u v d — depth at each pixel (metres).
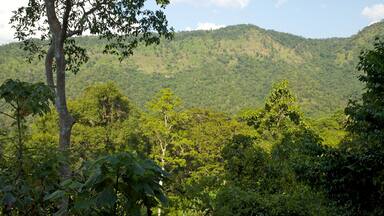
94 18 13.59
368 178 9.62
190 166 47.19
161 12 13.65
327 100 170.38
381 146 9.45
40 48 14.91
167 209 3.62
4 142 2.92
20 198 2.54
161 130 39.62
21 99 2.76
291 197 9.30
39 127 41.41
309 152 10.66
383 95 10.35
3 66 163.75
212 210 4.51
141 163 1.92
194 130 48.66
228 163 11.70
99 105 49.16
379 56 10.17
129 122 46.53
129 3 13.12
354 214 9.88
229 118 58.44
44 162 2.75
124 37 14.14
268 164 11.33
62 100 11.88
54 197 2.14
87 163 2.29
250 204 8.13
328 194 10.23
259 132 37.75
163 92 40.94
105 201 1.85
